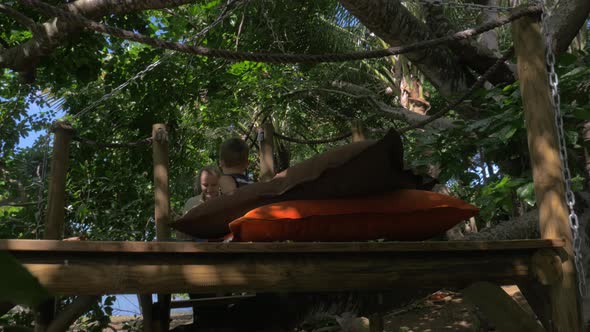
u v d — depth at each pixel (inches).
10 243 75.8
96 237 248.2
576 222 121.3
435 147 246.2
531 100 127.0
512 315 110.0
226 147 146.3
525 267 114.7
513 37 132.4
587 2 313.6
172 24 344.8
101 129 310.0
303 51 478.0
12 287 10.8
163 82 332.2
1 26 291.4
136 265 84.8
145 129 327.6
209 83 362.3
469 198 363.6
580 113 205.5
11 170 265.4
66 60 293.4
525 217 279.7
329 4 446.3
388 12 279.1
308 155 621.6
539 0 130.2
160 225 170.6
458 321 272.1
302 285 95.0
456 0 344.8
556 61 225.1
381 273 101.0
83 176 268.7
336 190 108.7
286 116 505.0
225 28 389.4
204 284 88.6
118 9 211.3
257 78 413.1
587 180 257.9
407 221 113.0
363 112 540.7
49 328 99.3
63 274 80.1
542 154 124.3
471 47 320.2
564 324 112.1
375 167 107.6
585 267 199.3
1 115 343.6
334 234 109.3
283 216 103.6
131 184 269.1
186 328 128.6
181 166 377.1
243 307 129.0
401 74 529.3
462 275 108.0
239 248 88.9
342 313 124.7
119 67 326.0
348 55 134.0
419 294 120.8
